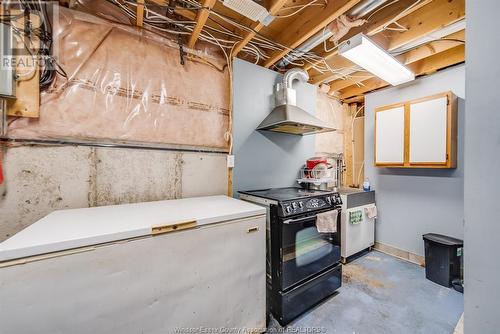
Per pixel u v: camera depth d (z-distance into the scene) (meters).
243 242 1.32
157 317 1.02
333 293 1.93
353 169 3.55
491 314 0.80
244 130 2.13
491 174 0.80
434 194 2.42
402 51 2.04
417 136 2.34
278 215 1.56
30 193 1.29
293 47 1.91
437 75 2.41
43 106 1.31
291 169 2.52
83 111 1.43
